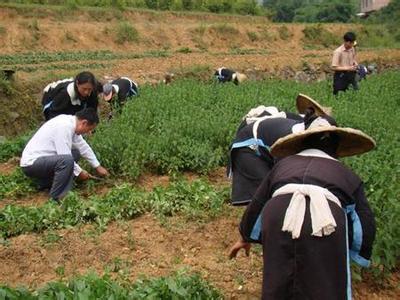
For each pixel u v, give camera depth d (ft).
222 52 66.49
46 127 15.40
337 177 7.53
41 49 61.00
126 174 17.04
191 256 11.78
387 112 23.34
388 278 11.12
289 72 45.91
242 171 10.36
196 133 19.25
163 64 42.32
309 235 7.16
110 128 19.24
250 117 10.89
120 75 36.47
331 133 7.99
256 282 10.63
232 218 13.44
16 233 13.11
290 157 7.90
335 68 27.27
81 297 8.36
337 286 7.20
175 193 14.29
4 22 62.75
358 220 7.63
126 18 80.28
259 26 83.56
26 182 16.42
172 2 93.91
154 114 22.33
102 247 11.97
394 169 13.65
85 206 13.56
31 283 10.77
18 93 27.55
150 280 9.51
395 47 82.17
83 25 66.95
